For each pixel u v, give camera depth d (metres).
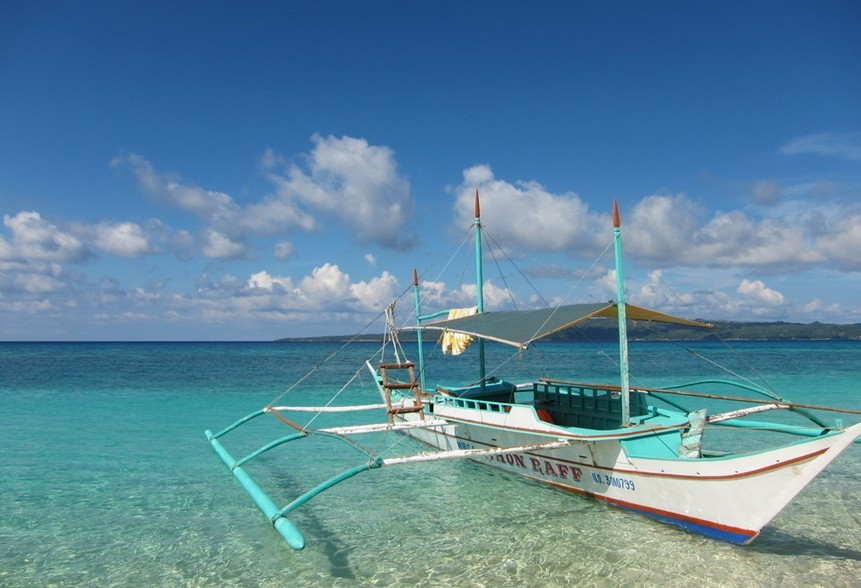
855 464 15.60
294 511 12.64
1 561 9.94
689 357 74.44
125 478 15.28
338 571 9.52
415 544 10.65
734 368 52.31
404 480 15.07
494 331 14.48
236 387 38.03
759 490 9.61
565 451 13.16
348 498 13.57
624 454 11.76
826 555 9.84
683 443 11.48
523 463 14.64
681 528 11.00
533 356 75.62
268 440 20.67
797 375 44.72
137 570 9.60
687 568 9.40
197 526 11.69
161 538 11.02
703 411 11.69
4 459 17.34
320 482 15.09
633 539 10.66
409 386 16.34
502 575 9.27
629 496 11.90
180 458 17.61
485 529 11.35
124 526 11.67
